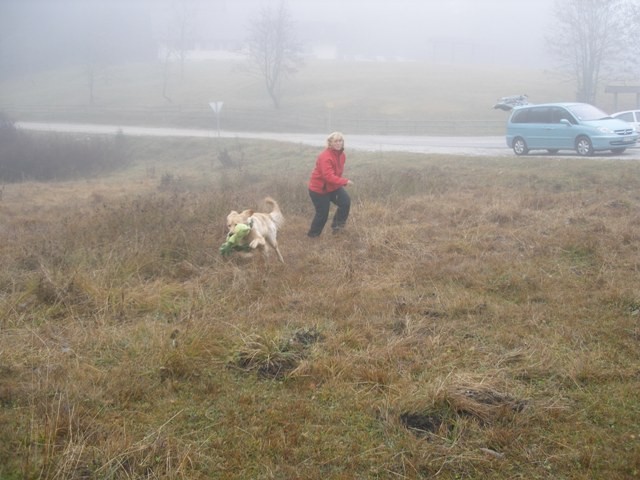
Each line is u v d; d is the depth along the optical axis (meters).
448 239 8.22
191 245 7.78
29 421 3.78
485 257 7.24
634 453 3.42
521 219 9.22
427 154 19.52
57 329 5.38
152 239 7.94
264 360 4.59
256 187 14.45
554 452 3.49
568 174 13.27
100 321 5.52
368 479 3.32
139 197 13.28
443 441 3.61
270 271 7.01
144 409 4.04
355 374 4.39
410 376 4.35
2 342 5.01
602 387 4.18
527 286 6.19
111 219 9.24
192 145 31.88
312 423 3.85
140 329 5.26
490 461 3.41
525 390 4.14
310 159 23.38
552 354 4.62
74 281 6.22
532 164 15.05
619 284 6.00
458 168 15.73
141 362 4.61
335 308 5.69
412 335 5.00
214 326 5.18
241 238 7.20
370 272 6.97
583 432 3.67
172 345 4.73
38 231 10.04
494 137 33.28
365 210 10.37
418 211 10.29
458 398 3.90
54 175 27.78
